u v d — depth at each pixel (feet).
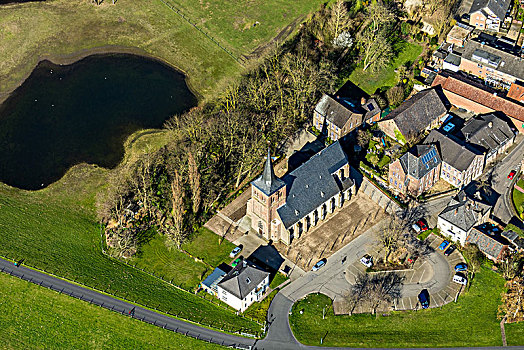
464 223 596.29
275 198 590.55
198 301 578.25
